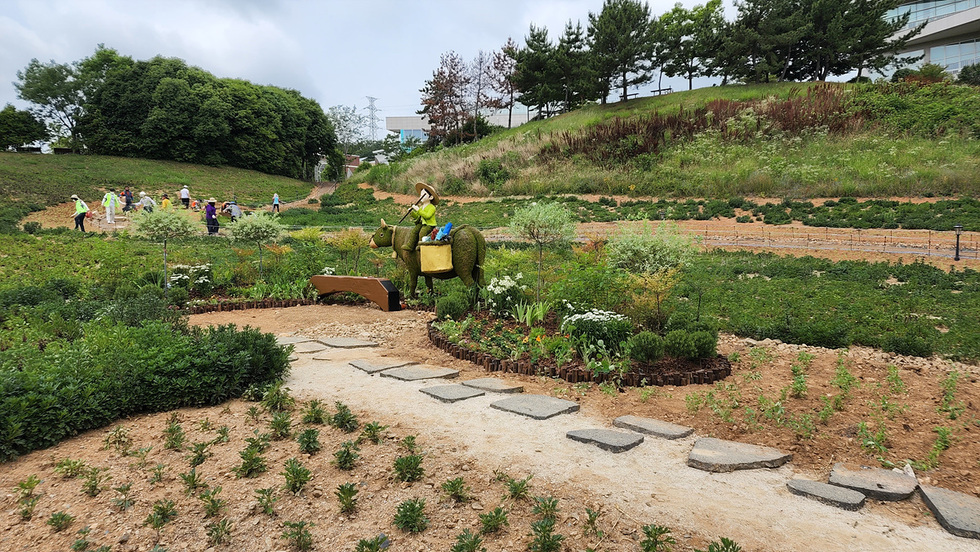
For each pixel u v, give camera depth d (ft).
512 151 124.16
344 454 12.81
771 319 29.68
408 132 311.27
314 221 93.61
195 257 55.26
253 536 10.27
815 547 9.88
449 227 34.35
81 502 11.32
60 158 147.13
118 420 16.11
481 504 11.25
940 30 167.63
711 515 10.92
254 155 190.19
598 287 26.45
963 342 24.64
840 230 62.69
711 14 167.12
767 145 99.35
